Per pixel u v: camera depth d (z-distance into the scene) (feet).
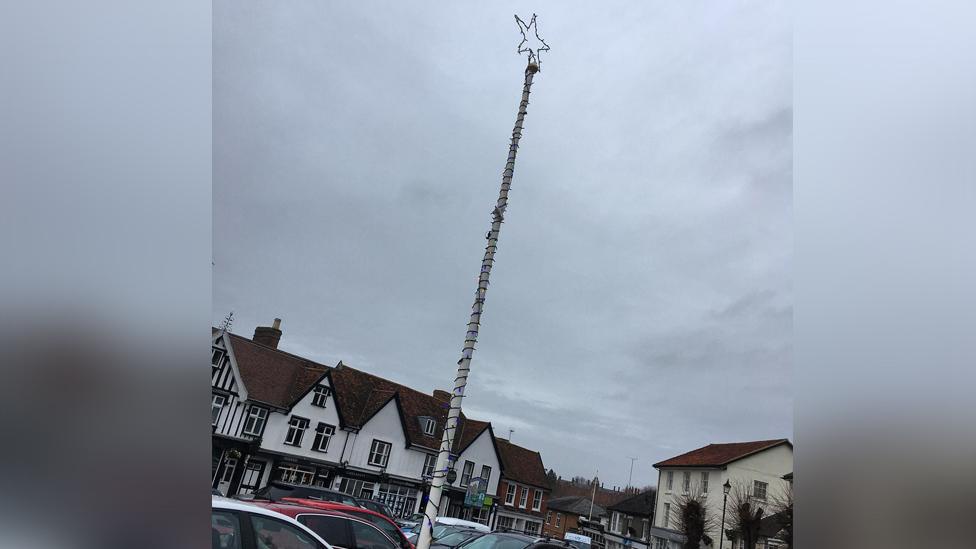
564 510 192.75
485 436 142.92
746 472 122.11
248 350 107.24
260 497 46.80
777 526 108.37
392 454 119.34
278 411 102.78
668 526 131.54
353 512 25.53
